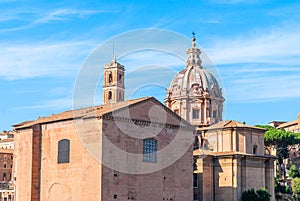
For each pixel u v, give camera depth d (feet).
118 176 267.39
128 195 270.26
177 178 294.46
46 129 293.23
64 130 282.97
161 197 285.23
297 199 409.28
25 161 298.35
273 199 363.56
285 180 456.45
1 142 585.22
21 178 299.79
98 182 261.44
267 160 365.81
